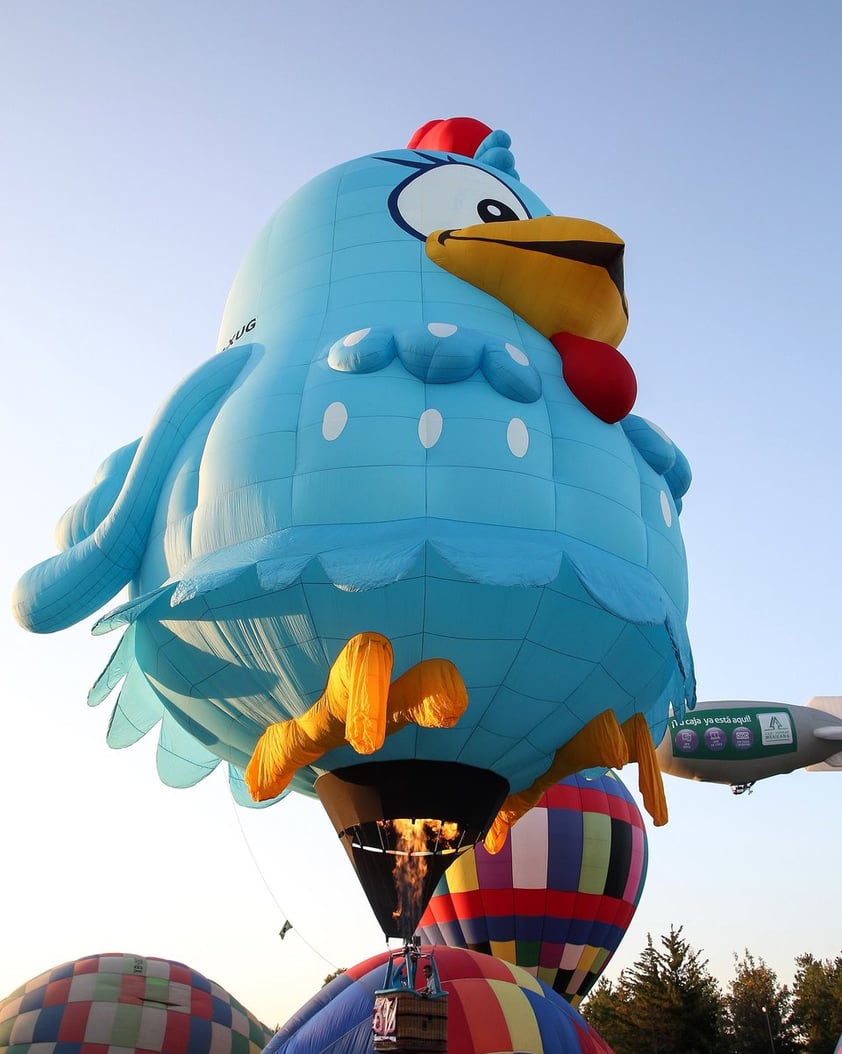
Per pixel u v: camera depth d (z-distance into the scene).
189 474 14.23
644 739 15.26
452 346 13.47
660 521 14.60
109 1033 22.53
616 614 12.62
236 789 19.27
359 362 13.59
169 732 18.31
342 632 12.95
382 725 12.23
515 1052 17.20
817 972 60.19
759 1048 58.12
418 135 19.83
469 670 13.36
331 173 17.42
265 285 16.56
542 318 14.98
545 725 14.53
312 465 13.16
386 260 15.58
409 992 14.04
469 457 13.05
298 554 12.55
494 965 19.05
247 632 13.53
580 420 14.18
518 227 15.12
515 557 12.40
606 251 14.69
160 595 14.01
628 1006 51.50
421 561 12.54
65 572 14.96
